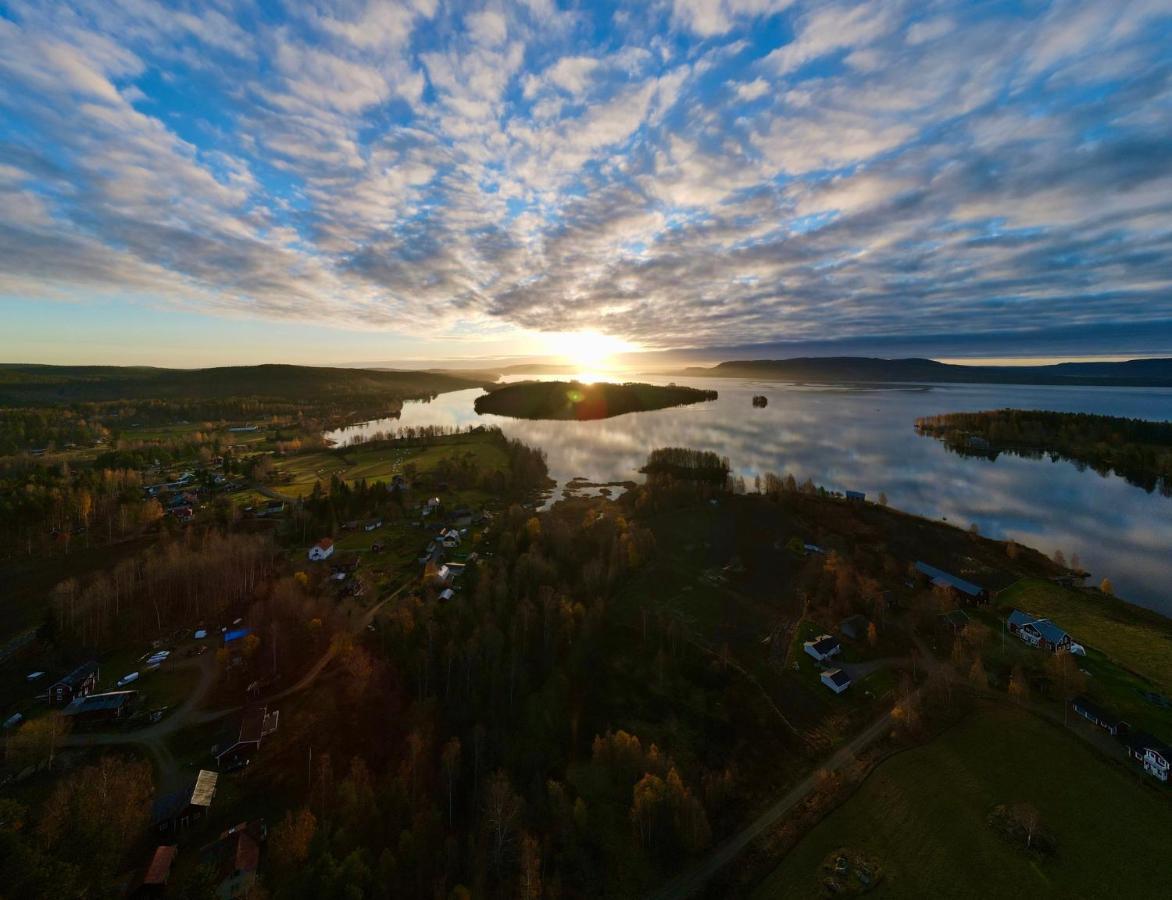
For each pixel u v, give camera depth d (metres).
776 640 91.06
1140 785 59.03
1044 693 75.12
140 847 50.38
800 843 55.06
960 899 48.56
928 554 127.88
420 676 76.75
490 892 50.12
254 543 115.75
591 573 106.25
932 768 62.72
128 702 69.94
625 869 53.28
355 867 45.97
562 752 68.44
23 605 97.31
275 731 66.12
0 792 56.28
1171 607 110.62
